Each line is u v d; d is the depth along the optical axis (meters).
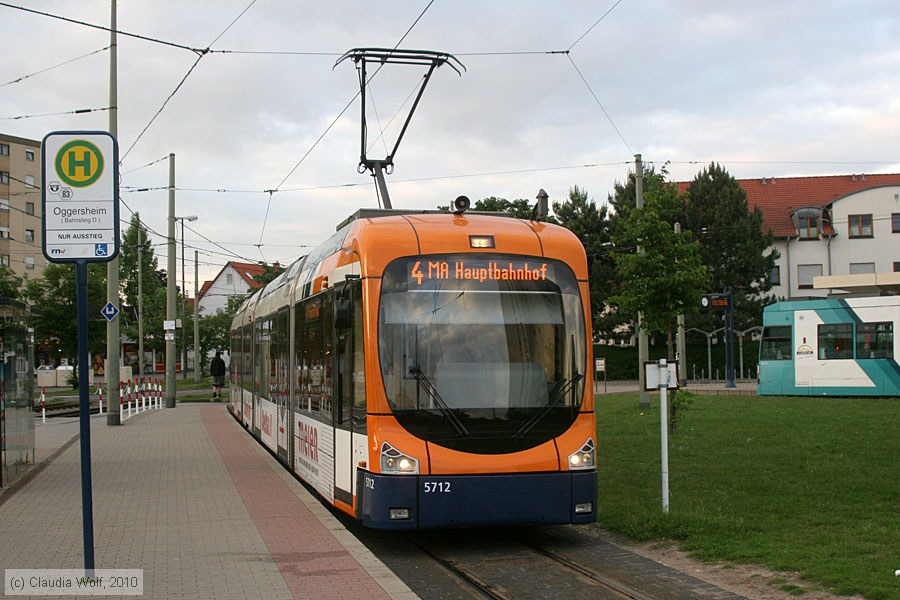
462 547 9.35
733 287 46.28
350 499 9.35
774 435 16.73
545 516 8.71
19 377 14.33
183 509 10.83
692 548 8.84
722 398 26.88
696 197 46.84
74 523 9.94
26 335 15.13
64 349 43.56
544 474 8.74
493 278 9.19
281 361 15.16
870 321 27.12
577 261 9.52
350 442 9.37
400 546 9.51
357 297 9.19
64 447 18.80
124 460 16.30
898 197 52.38
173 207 33.75
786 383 28.59
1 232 69.44
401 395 8.69
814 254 53.25
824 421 18.73
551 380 9.05
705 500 11.04
